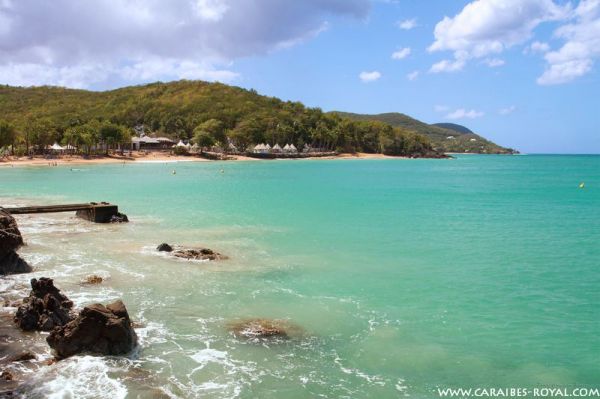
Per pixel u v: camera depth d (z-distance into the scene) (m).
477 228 34.62
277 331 15.06
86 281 19.44
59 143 150.25
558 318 16.70
